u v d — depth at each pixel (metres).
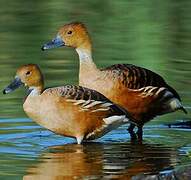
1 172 13.17
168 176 11.82
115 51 21.44
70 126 15.18
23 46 21.92
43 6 27.00
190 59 20.78
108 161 13.91
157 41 22.62
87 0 27.98
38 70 15.27
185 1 27.58
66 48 21.92
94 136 15.42
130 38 22.92
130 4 27.25
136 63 20.36
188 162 13.84
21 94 17.69
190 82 18.66
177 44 22.34
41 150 14.53
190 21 25.03
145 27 24.34
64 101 15.10
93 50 21.55
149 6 27.00
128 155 14.31
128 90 15.90
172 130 15.91
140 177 12.09
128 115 15.57
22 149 14.55
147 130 15.97
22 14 25.86
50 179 12.88
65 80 18.62
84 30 16.48
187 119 16.53
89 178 12.97
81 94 15.23
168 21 24.94
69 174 13.17
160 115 16.38
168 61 20.58
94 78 16.05
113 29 24.00
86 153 14.44
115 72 15.94
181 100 17.31
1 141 15.00
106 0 27.89
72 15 25.70
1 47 21.83
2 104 16.98
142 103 16.00
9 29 23.97
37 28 24.02
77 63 20.23
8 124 15.88
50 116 15.16
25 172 13.20
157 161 13.91
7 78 18.80
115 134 15.84
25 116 16.31
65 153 14.40
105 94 15.92
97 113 15.27
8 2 27.59
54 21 24.86
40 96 15.21
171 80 18.86
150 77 16.14
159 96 16.12
